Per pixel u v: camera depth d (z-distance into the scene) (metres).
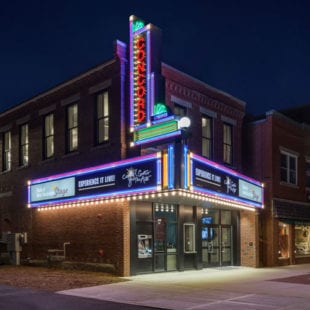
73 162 22.28
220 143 24.62
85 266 20.52
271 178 25.80
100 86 21.19
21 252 24.80
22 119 26.48
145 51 19.12
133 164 17.98
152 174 17.09
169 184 16.36
